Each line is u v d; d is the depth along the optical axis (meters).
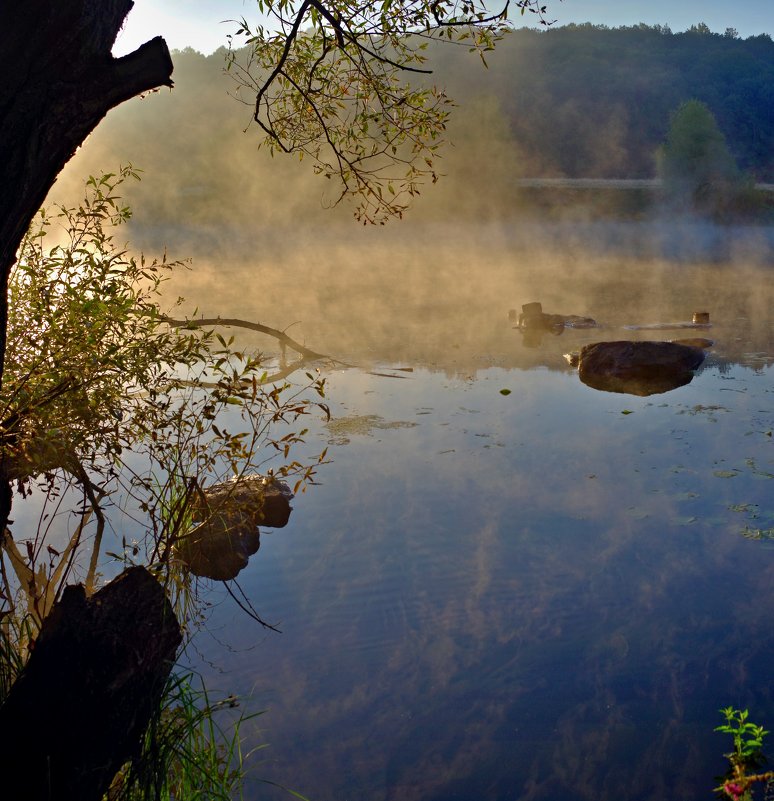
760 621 5.44
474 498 7.52
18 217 3.01
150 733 3.77
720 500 7.42
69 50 2.90
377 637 5.34
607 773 4.10
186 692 4.70
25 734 3.19
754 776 3.27
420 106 4.65
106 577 5.62
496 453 8.77
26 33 2.84
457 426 9.75
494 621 5.47
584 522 7.00
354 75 4.71
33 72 2.87
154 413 4.82
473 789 4.00
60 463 4.41
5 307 3.16
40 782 3.15
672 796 3.94
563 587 5.94
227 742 4.35
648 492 7.64
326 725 4.48
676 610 5.57
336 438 9.21
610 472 8.20
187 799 3.77
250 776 4.10
